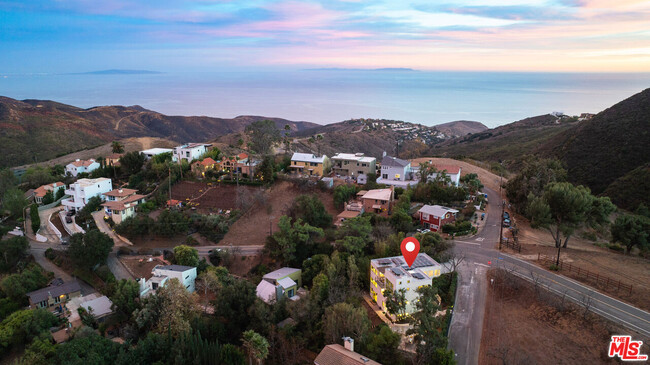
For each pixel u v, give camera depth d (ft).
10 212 347.15
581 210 236.63
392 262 207.82
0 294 240.73
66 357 165.17
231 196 347.56
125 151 582.35
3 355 200.95
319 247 253.65
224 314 198.39
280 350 171.42
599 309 172.76
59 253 282.36
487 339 167.53
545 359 154.71
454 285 202.69
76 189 347.15
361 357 142.61
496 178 422.00
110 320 212.64
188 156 428.97
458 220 280.31
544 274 206.80
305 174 386.93
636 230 226.79
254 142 464.65
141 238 295.48
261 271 244.63
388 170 375.66
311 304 188.75
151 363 171.73
